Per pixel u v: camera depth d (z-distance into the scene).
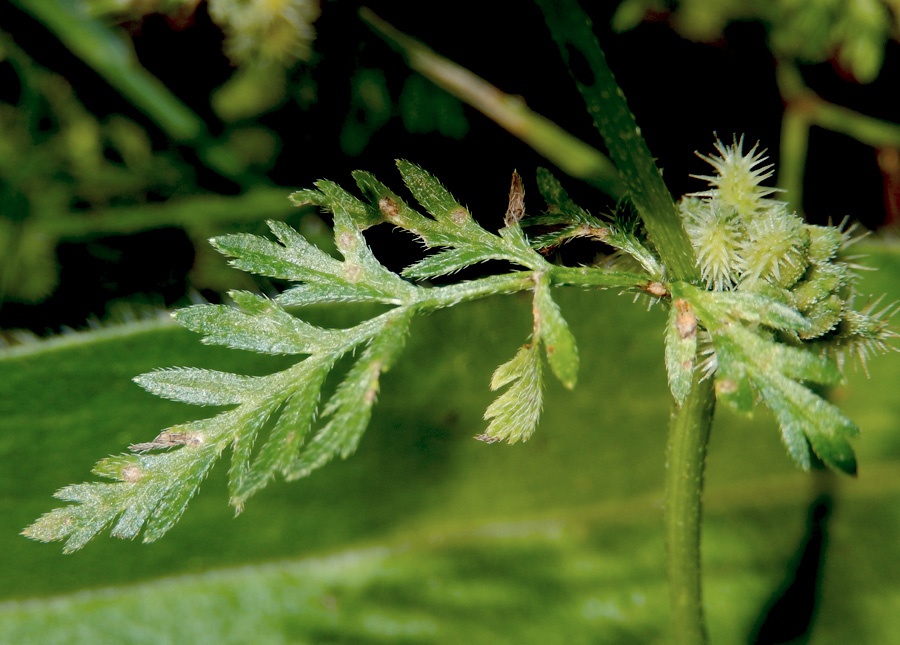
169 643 0.16
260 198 0.19
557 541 0.16
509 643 0.16
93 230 0.19
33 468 0.15
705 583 0.16
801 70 0.18
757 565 0.16
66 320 0.19
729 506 0.16
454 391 0.16
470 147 0.18
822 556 0.16
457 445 0.16
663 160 0.18
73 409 0.15
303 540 0.16
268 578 0.16
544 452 0.16
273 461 0.13
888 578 0.16
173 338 0.15
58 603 0.16
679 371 0.13
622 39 0.18
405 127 0.18
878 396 0.16
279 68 0.17
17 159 0.19
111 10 0.17
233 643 0.16
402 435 0.16
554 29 0.13
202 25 0.17
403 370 0.15
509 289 0.13
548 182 0.14
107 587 0.16
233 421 0.13
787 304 0.13
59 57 0.19
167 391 0.13
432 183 0.13
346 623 0.16
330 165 0.18
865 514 0.16
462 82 0.17
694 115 0.18
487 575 0.16
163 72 0.18
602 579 0.16
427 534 0.16
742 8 0.17
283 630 0.16
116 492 0.13
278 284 0.18
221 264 0.19
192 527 0.16
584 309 0.15
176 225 0.19
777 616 0.16
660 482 0.16
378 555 0.16
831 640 0.16
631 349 0.16
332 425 0.13
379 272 0.13
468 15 0.17
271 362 0.15
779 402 0.13
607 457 0.16
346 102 0.18
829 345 0.13
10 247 0.19
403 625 0.16
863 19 0.17
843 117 0.18
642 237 0.14
